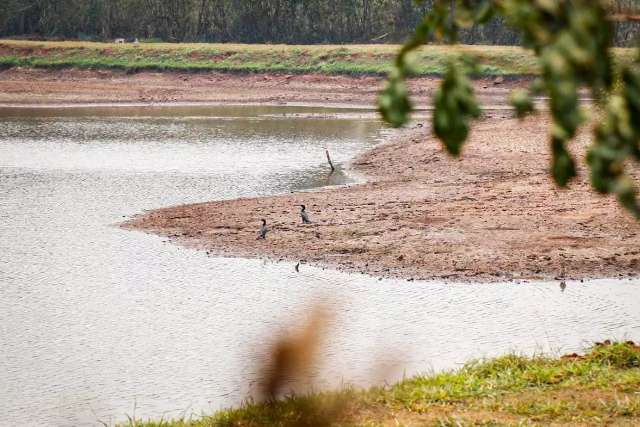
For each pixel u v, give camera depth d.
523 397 33.84
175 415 44.44
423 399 34.03
